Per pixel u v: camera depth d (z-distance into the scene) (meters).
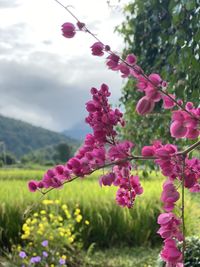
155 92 1.80
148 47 6.71
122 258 9.45
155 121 6.10
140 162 6.00
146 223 10.67
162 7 6.23
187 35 5.38
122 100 7.00
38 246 8.62
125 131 6.64
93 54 1.86
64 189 12.05
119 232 10.59
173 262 1.87
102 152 1.93
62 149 64.56
